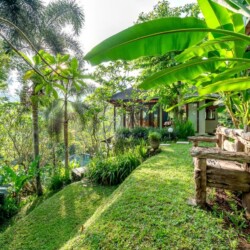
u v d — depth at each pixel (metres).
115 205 3.05
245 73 2.66
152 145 7.05
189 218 2.45
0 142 10.48
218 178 2.64
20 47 6.03
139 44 1.70
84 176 6.81
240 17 1.96
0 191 6.28
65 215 4.42
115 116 13.25
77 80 1.87
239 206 2.70
